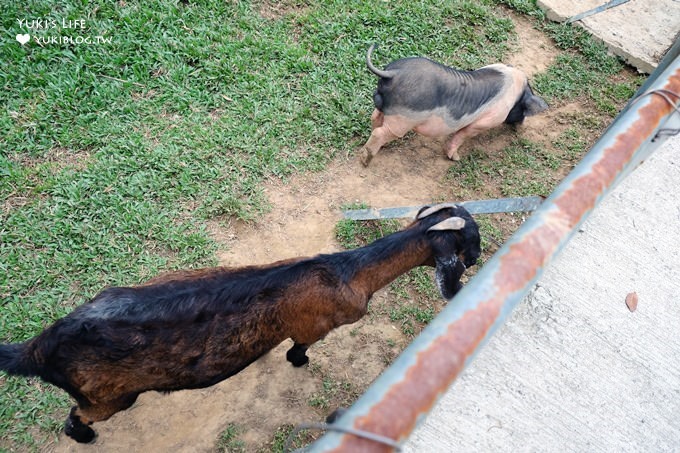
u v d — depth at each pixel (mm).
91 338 2779
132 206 4543
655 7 7281
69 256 4207
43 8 5582
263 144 5129
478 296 1604
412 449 2639
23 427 3529
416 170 5383
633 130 2105
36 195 4535
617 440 2807
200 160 4918
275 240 4633
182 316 2924
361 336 4242
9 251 4215
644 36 6871
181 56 5551
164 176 4773
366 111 5543
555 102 6195
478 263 4809
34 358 2812
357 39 6074
